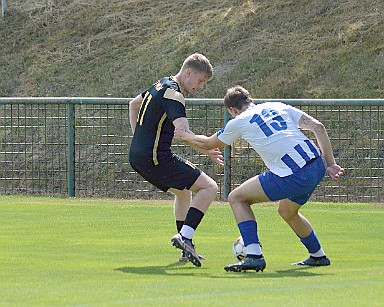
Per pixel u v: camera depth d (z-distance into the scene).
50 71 56.97
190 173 17.25
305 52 51.62
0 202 31.36
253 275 15.17
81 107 40.75
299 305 11.55
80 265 16.41
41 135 41.44
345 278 14.56
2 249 18.94
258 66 51.50
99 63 56.59
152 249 19.11
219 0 60.72
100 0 64.38
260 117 16.14
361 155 36.84
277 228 23.41
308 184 15.85
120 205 30.27
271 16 56.31
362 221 25.67
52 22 62.72
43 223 24.58
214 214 27.16
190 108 37.69
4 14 64.69
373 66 48.94
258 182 16.03
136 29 59.75
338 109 34.62
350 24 53.09
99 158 39.53
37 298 11.99
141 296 12.26
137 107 18.27
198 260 16.39
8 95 55.50
